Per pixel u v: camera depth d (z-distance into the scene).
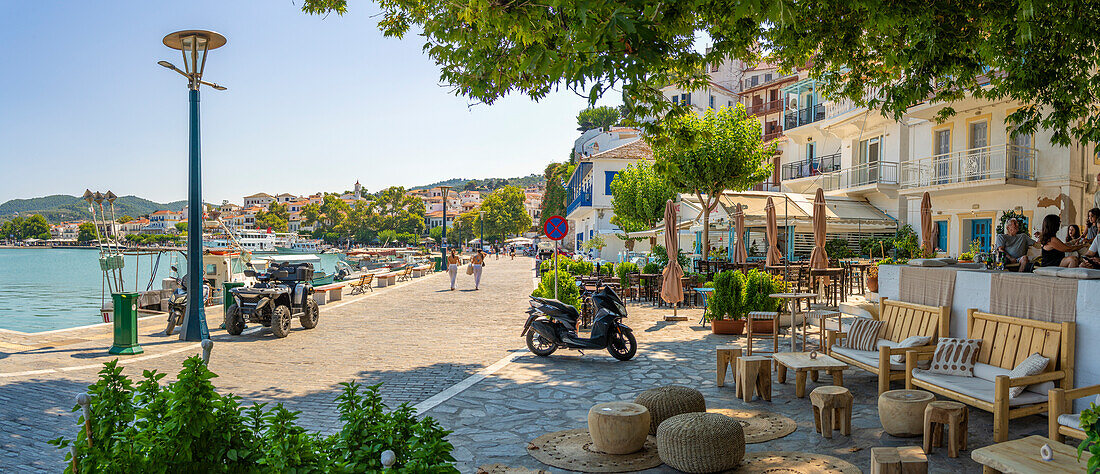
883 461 4.30
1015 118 10.02
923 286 7.91
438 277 36.06
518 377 8.89
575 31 4.34
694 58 8.63
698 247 27.69
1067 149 18.86
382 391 8.12
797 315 13.29
